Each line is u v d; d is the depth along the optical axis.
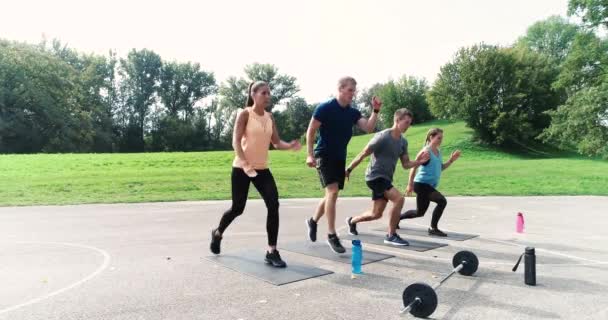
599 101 32.41
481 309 3.95
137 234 7.56
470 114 48.72
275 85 80.00
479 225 8.95
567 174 23.47
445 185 18.78
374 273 5.15
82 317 3.69
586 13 35.78
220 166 24.61
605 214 10.85
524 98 48.50
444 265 5.58
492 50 49.66
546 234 7.92
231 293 4.35
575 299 4.25
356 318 3.70
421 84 75.00
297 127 79.88
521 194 15.99
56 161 23.72
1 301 4.09
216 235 5.86
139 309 3.89
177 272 5.12
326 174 6.16
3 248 6.39
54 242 6.84
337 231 8.09
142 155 28.67
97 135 64.81
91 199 13.00
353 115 6.21
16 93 50.16
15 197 13.12
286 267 5.32
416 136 54.22
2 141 49.84
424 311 3.68
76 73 67.19
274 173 21.31
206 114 79.44
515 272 5.27
